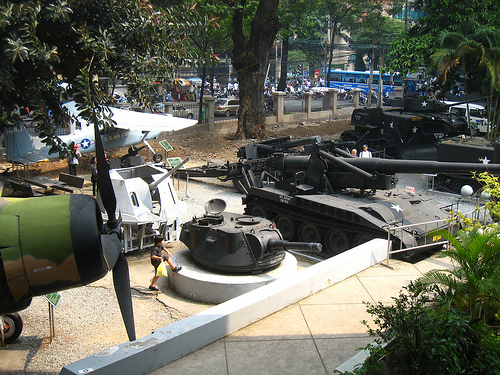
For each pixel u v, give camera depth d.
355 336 7.41
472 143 17.92
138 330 8.43
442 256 7.47
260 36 28.00
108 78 10.15
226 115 39.41
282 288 8.39
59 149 8.98
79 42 8.98
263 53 28.34
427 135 22.30
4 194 13.13
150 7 9.83
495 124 22.33
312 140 18.05
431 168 11.79
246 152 17.97
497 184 10.07
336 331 7.57
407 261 11.34
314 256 12.62
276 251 10.11
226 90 55.06
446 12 22.08
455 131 24.88
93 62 9.77
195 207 16.59
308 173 13.60
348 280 9.75
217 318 7.23
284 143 18.53
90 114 8.98
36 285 4.68
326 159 13.23
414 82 42.94
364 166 12.77
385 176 12.45
